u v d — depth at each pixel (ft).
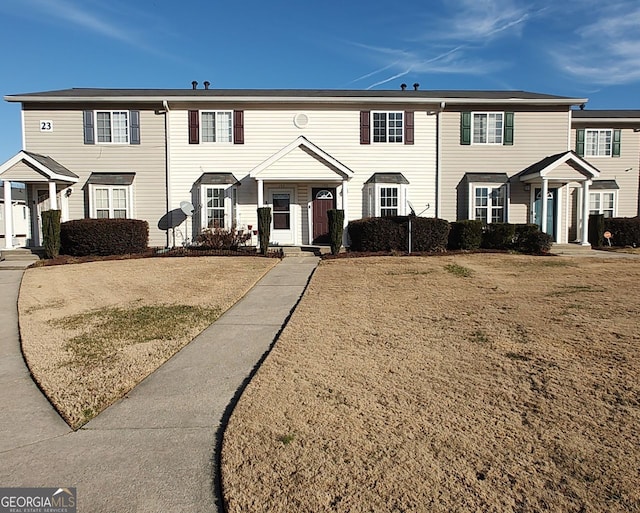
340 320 23.24
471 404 13.25
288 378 15.49
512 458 10.46
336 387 14.67
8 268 44.78
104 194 56.80
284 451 11.01
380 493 9.34
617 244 61.82
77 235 50.31
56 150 57.21
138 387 15.60
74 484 10.15
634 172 67.87
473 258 46.91
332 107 58.59
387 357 17.42
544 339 18.95
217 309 26.63
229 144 58.23
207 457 11.14
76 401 14.51
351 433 11.75
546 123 59.98
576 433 11.47
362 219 52.90
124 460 11.07
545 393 13.82
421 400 13.60
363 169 59.06
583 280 33.88
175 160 57.82
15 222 60.80
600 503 8.89
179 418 13.26
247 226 58.03
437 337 19.88
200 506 9.32
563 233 60.90
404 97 58.18
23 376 17.04
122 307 27.63
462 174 59.62
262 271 40.32
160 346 19.89
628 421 11.98
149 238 57.98
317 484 9.71
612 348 17.53
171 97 56.49
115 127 57.57
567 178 55.36
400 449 10.95
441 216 59.52
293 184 58.34
